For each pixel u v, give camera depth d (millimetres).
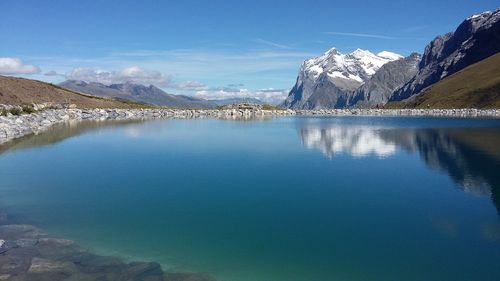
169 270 17266
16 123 72500
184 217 24109
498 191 29562
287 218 23938
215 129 80188
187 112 144250
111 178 34250
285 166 39438
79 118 112500
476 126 85688
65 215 24453
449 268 17609
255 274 17078
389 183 32312
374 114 168500
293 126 89000
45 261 17391
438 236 21062
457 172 36188
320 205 26453
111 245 19906
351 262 18172
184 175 35406
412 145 54125
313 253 19047
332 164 40500
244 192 29625
